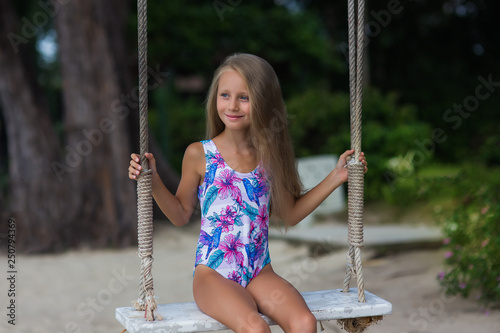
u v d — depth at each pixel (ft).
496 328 11.43
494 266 12.94
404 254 18.84
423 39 46.91
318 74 44.04
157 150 28.32
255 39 40.55
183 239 24.38
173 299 15.07
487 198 14.53
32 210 23.34
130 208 23.88
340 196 26.27
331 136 32.89
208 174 8.57
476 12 46.52
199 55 39.37
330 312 7.80
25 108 24.14
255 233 8.43
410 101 45.70
